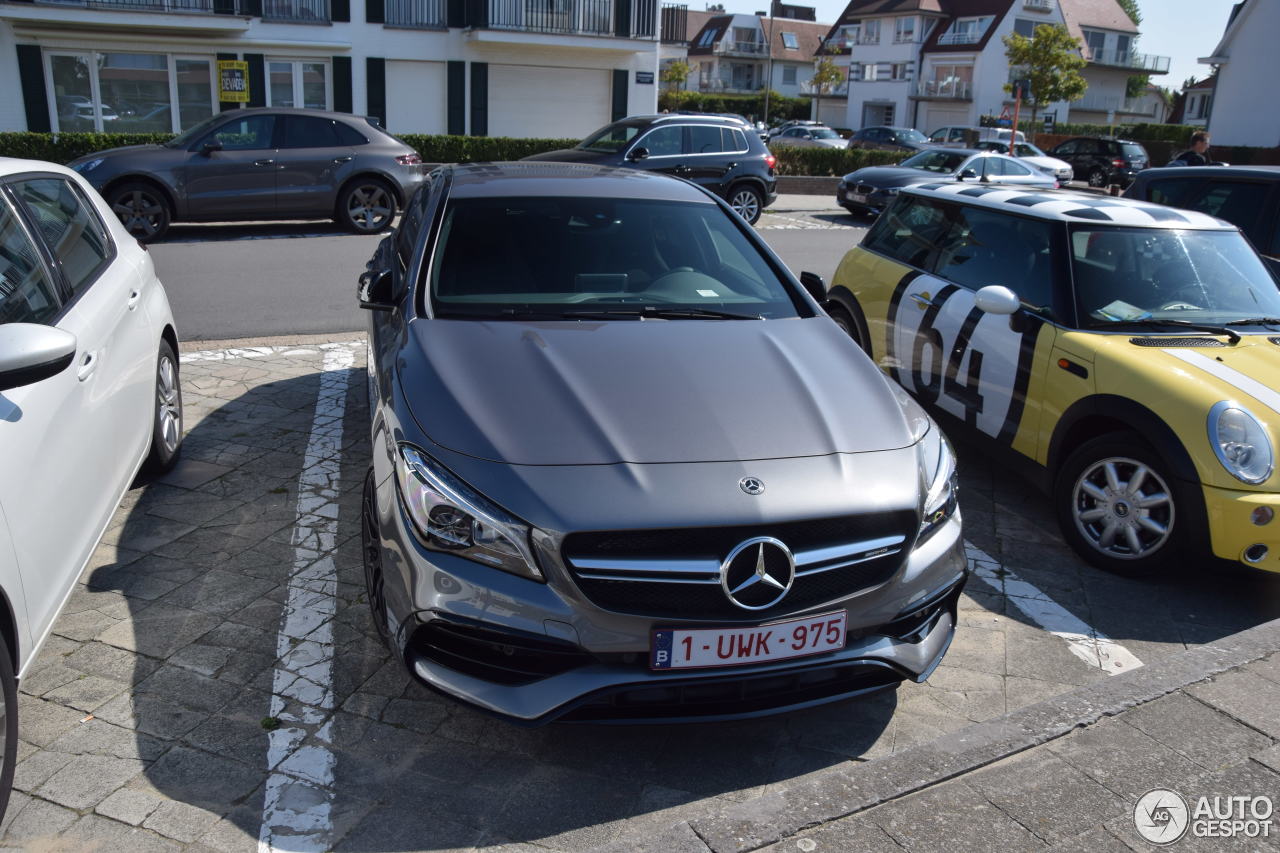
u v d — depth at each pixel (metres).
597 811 2.72
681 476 2.74
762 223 17.06
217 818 2.61
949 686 3.42
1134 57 62.09
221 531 4.29
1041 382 4.68
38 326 2.65
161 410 4.71
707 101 69.25
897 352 5.83
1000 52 55.41
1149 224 5.05
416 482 2.78
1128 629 3.88
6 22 20.61
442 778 2.82
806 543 2.75
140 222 12.46
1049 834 2.43
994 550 4.55
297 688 3.20
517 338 3.41
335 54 23.59
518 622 2.64
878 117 61.97
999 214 5.43
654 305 3.83
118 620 3.55
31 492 2.70
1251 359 4.37
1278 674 3.21
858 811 2.51
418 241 4.10
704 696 2.73
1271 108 34.94
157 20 21.03
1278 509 3.83
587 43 25.14
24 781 2.71
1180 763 2.73
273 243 12.67
